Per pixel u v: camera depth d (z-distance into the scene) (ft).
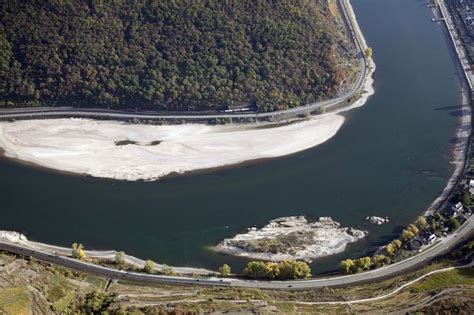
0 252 625.00
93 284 585.22
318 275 618.03
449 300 552.41
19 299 526.98
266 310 538.47
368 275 613.93
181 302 551.18
